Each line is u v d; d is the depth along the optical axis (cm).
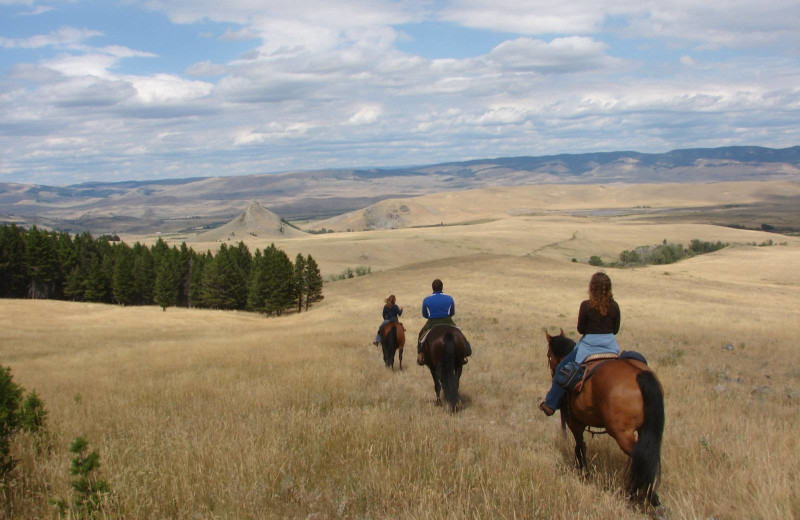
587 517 480
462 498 525
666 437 756
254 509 515
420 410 930
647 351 1809
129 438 767
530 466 617
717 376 1352
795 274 8381
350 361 1558
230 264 9212
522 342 1978
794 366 1545
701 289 5725
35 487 573
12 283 8694
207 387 1227
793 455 640
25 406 711
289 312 8169
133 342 3145
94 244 10725
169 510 516
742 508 496
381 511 507
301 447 676
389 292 6550
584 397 570
